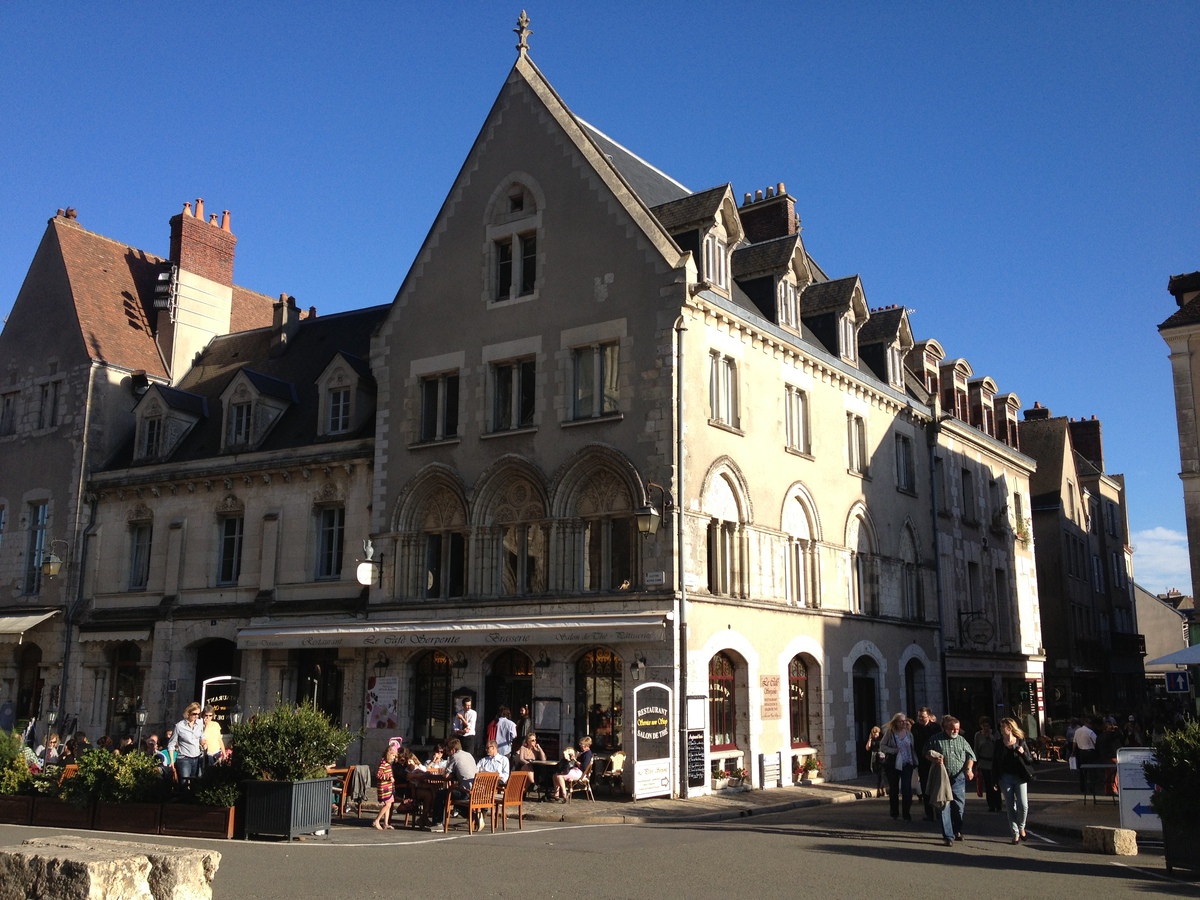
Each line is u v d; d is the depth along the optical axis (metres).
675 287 22.30
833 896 10.28
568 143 24.53
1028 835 16.23
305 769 15.16
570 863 12.41
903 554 31.44
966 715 33.84
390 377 26.23
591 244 23.73
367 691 24.80
